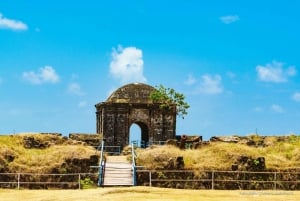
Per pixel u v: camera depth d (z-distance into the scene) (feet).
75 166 147.74
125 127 228.02
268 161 154.92
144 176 144.15
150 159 148.87
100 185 138.72
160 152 150.82
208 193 125.18
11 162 147.23
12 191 130.11
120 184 139.44
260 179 147.43
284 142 190.39
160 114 231.71
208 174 146.41
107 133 227.40
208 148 161.38
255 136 197.57
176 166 146.61
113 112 228.22
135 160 150.41
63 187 142.51
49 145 171.83
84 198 114.01
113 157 174.91
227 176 146.61
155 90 234.17
